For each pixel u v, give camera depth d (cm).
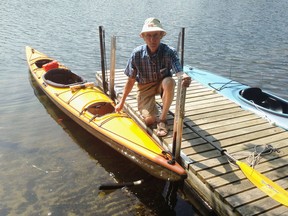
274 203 343
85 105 565
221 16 2280
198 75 789
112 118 517
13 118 657
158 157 414
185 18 2188
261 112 559
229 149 443
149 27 414
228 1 3359
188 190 424
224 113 556
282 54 1280
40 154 528
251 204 341
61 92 641
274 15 2314
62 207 409
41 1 2792
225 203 349
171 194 439
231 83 725
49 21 1858
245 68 1109
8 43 1313
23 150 538
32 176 470
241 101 612
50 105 728
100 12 2316
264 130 497
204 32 1709
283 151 440
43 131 605
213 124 514
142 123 534
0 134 589
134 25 1858
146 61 450
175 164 398
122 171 486
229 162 411
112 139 481
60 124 636
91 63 1117
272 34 1655
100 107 577
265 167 404
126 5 2811
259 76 1024
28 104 730
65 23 1823
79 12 2267
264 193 357
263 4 3050
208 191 377
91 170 487
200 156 426
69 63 1107
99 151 540
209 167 402
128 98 623
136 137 465
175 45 1451
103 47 673
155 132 487
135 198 429
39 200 421
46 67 768
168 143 456
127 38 1534
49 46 1310
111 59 637
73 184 454
